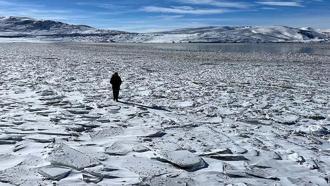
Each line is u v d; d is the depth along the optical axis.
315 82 29.64
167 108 16.52
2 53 57.50
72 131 11.48
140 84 24.86
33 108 14.87
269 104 18.42
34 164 8.23
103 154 9.23
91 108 15.62
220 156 9.41
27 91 19.77
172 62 47.94
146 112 15.21
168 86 24.20
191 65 43.72
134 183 7.41
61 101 16.67
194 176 8.04
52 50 75.44
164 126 12.69
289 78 31.89
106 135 11.05
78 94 19.56
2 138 10.19
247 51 91.19
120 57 56.38
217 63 47.88
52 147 9.58
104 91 21.06
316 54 76.25
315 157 10.00
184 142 10.66
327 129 13.34
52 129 11.59
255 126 13.49
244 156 9.67
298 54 75.62
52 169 7.85
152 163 8.73
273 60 55.94
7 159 8.59
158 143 10.25
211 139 11.16
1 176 7.44
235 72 36.09
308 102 19.67
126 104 17.03
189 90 22.59
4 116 13.27
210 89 23.33
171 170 8.38
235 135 11.85
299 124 14.29
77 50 78.69
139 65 41.53
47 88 21.27
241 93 22.02
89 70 34.00
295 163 9.40
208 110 16.23
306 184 7.92
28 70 31.94
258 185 7.72
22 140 10.23
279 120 14.72
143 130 11.66
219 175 8.17
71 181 7.41
